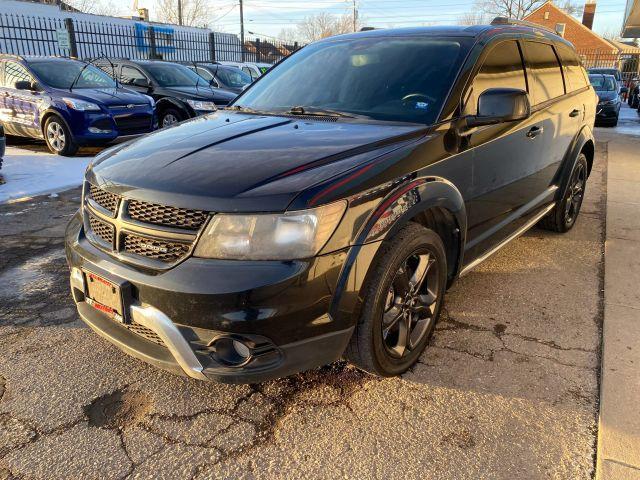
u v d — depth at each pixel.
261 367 2.06
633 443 2.17
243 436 2.21
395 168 2.29
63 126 8.27
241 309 1.94
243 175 2.12
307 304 2.02
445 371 2.67
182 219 2.04
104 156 2.68
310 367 2.17
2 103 9.13
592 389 2.53
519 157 3.39
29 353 2.80
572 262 4.13
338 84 3.22
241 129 2.76
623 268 4.01
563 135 4.14
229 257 1.98
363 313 2.25
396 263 2.30
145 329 2.25
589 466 2.05
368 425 2.28
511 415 2.35
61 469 2.02
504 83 3.29
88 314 2.54
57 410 2.36
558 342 2.95
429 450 2.14
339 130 2.66
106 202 2.31
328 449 2.14
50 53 16.08
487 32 3.29
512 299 3.47
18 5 15.70
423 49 3.20
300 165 2.18
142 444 2.16
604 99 14.65
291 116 3.04
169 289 2.00
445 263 2.74
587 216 5.41
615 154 9.38
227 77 13.52
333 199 2.03
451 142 2.67
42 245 4.48
